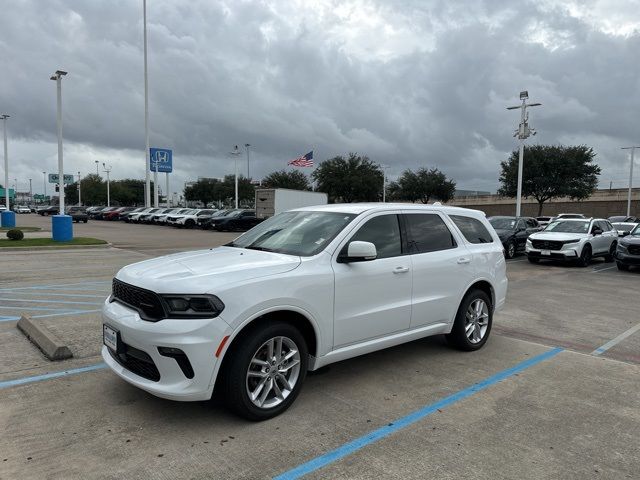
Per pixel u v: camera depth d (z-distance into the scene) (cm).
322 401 423
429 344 606
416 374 495
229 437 355
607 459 334
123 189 10744
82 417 383
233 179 8331
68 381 457
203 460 324
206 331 346
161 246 2109
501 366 526
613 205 5725
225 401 373
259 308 368
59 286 999
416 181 6347
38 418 380
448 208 584
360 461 326
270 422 381
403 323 487
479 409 412
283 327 386
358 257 432
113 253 1767
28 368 491
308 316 402
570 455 338
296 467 317
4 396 420
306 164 4591
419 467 320
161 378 352
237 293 360
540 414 404
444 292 530
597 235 1636
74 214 4641
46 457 324
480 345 586
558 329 704
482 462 327
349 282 432
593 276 1320
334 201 6338
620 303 915
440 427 378
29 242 1992
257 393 377
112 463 318
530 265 1591
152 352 350
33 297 873
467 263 557
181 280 362
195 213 4034
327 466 319
